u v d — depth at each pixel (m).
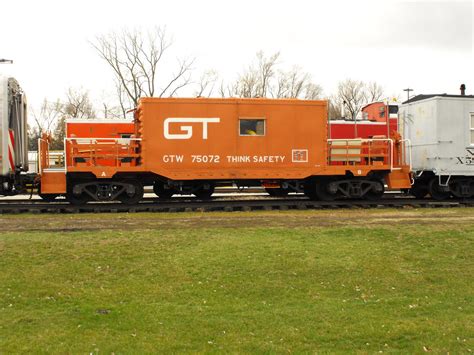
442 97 16.34
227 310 6.22
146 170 14.28
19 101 14.82
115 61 36.84
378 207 14.57
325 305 6.44
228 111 14.53
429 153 16.67
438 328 5.73
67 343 5.21
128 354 5.00
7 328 5.57
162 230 9.85
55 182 14.20
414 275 7.59
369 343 5.36
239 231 9.83
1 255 7.93
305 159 14.89
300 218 11.75
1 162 13.73
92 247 8.41
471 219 11.42
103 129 20.31
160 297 6.61
